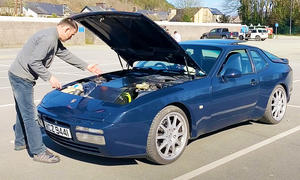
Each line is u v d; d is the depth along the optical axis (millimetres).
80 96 4414
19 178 3793
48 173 3924
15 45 25766
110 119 3719
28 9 75312
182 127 4336
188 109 4332
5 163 4195
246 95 5227
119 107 3844
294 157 4512
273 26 73188
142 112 3855
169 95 4117
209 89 4602
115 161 4270
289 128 5805
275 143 5039
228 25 49500
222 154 4570
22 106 4082
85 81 5328
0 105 7234
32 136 4148
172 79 4867
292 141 5148
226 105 4891
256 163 4289
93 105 4035
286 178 3881
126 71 5719
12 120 6098
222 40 5945
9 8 43344
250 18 76062
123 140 3771
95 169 4035
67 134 3920
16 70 4008
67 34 4020
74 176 3852
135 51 5336
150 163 4234
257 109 5562
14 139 5082
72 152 4551
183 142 4359
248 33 45094
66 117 3941
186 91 4320
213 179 3816
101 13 4184
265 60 5859
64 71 13016
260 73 5574
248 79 5273
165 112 4059
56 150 4613
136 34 4770
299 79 11664
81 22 4695
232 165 4215
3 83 10125
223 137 5258
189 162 4285
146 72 5496
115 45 5434
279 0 72125
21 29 25969
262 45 33812
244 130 5629
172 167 4125
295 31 71375
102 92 4512
